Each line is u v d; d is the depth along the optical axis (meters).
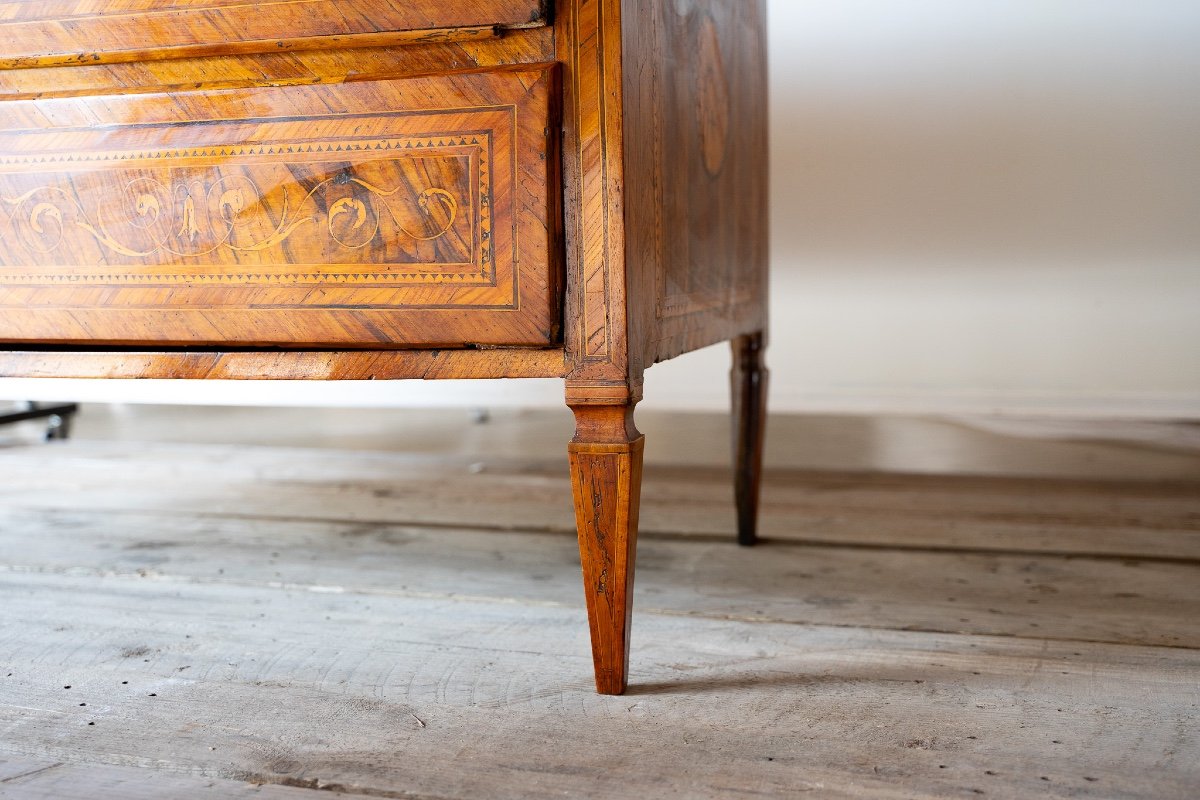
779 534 1.65
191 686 1.02
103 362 1.05
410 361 0.98
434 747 0.87
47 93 1.03
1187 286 2.17
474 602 1.30
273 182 0.98
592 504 0.96
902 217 2.30
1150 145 2.15
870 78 2.27
